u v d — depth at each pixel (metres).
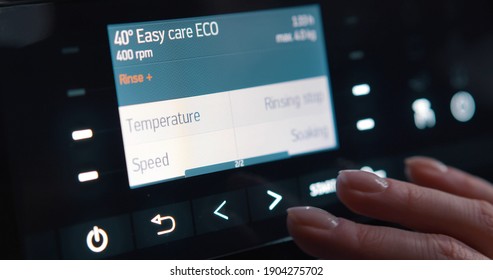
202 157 0.59
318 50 0.66
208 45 0.61
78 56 0.57
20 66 0.55
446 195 0.62
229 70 0.61
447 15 0.76
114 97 0.57
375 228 0.59
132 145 0.57
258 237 0.61
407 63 0.73
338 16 0.68
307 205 0.63
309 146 0.65
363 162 0.68
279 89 0.63
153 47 0.59
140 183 0.57
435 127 0.73
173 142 0.59
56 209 0.55
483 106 0.77
